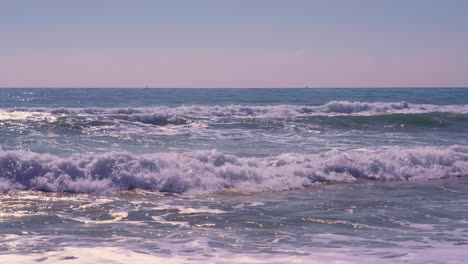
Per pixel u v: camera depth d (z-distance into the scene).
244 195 11.36
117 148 16.86
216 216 9.52
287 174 12.89
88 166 11.94
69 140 18.30
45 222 8.93
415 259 7.13
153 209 9.97
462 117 26.88
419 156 14.89
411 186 12.70
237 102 42.84
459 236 8.38
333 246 7.79
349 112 29.80
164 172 11.96
